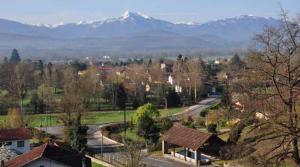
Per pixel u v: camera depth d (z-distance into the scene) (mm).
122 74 190375
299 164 29203
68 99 109500
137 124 96812
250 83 30469
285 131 29141
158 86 159000
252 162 30344
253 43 30094
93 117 125000
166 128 93375
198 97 159000
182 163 73375
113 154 81812
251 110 30359
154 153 81625
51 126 114250
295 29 28734
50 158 59156
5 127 95625
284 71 29203
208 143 73250
